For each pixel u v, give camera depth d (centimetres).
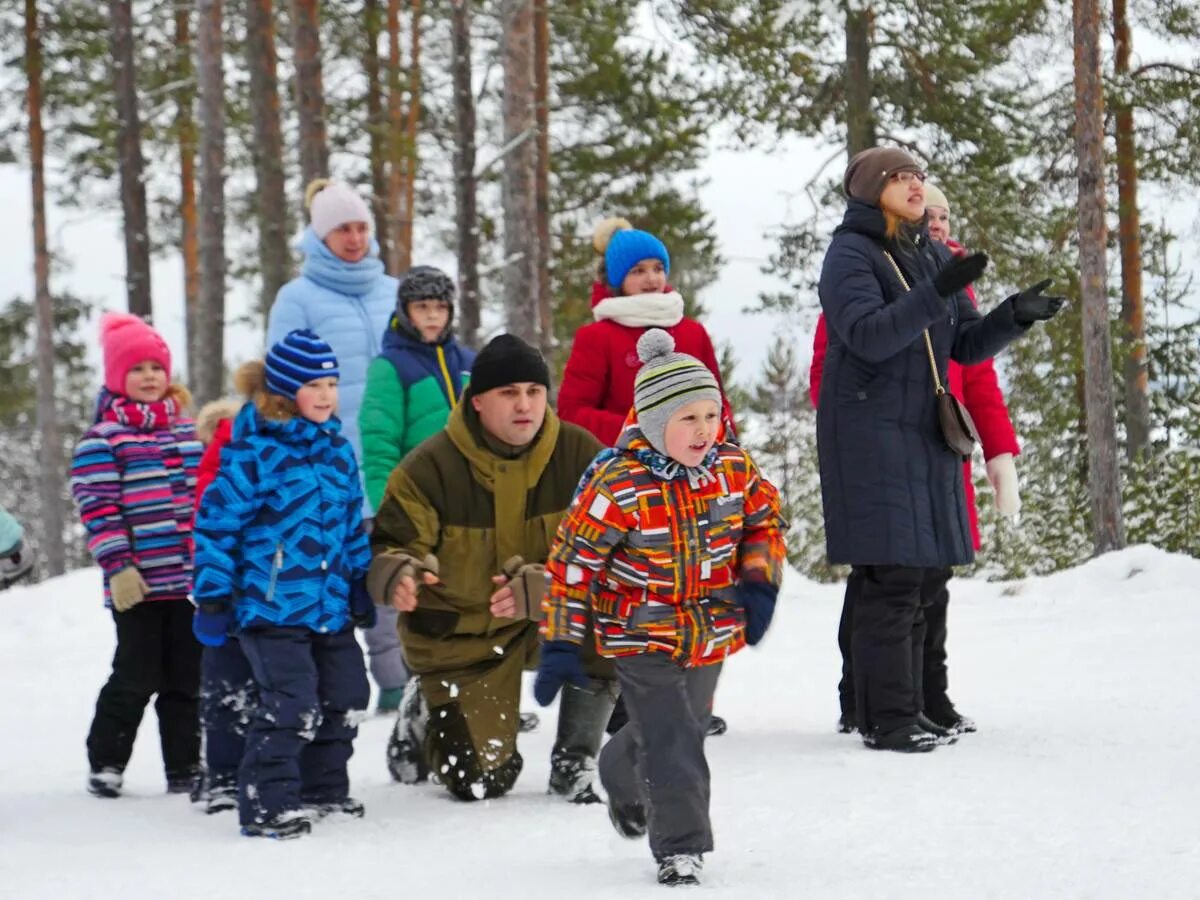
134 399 574
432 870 390
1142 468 1797
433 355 678
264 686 464
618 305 611
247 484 471
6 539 491
